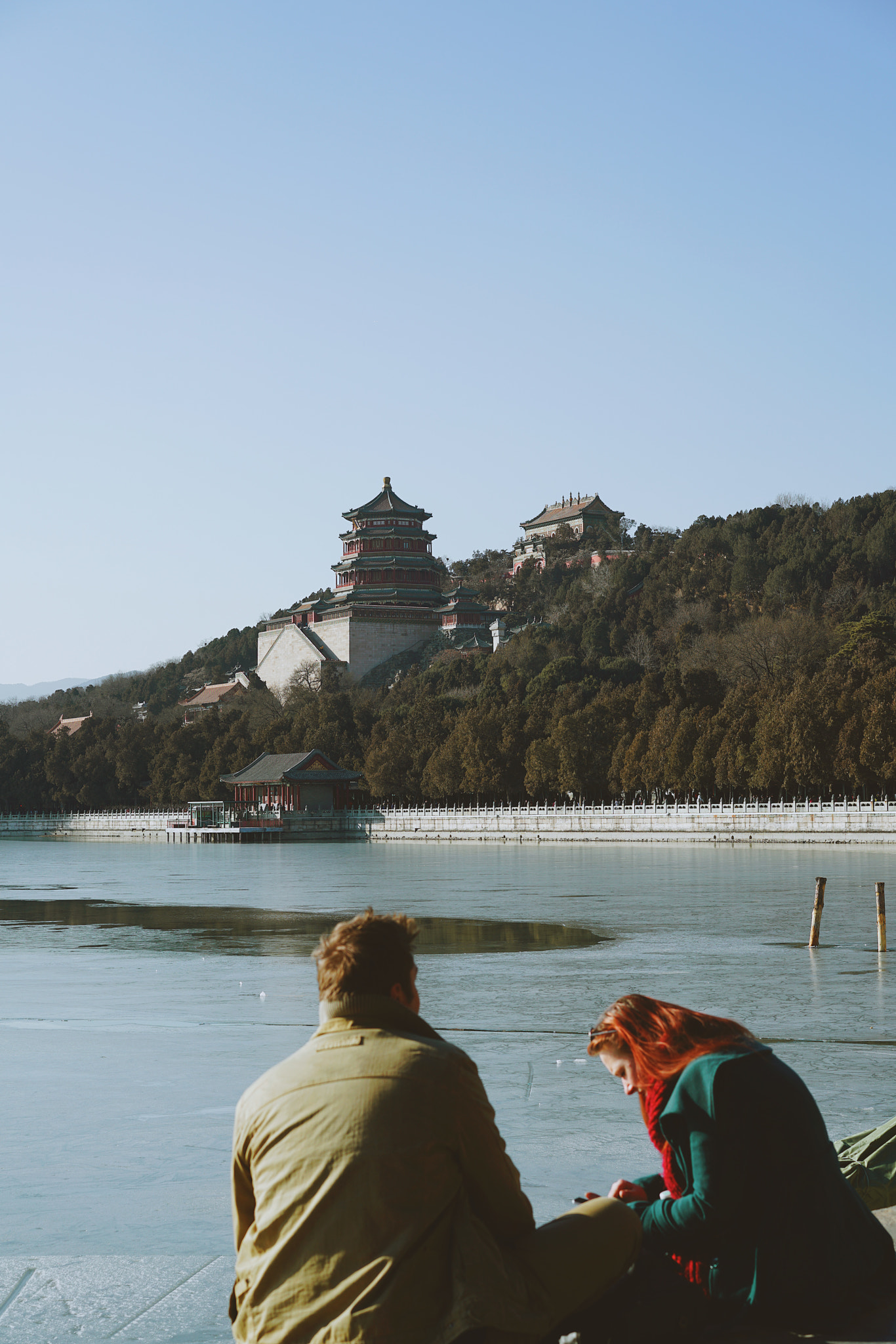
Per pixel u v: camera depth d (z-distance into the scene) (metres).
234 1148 7.08
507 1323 6.50
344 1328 6.32
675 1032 7.82
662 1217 7.61
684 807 126.81
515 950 37.66
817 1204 7.49
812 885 65.12
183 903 60.12
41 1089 18.89
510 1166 7.06
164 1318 9.63
